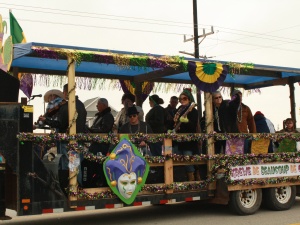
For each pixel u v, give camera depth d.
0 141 6.30
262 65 8.92
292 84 10.52
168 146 7.73
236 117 8.65
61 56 6.87
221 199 8.13
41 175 6.50
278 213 8.55
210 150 8.24
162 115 8.59
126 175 7.13
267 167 8.73
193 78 7.91
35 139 6.45
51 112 7.65
